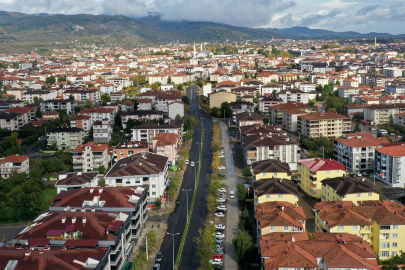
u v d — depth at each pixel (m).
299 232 134.88
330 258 116.12
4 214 192.38
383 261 136.00
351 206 154.88
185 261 148.62
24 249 118.88
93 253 119.75
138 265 134.12
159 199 193.38
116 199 159.38
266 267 116.56
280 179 181.50
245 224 165.75
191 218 185.25
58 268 110.62
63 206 157.62
